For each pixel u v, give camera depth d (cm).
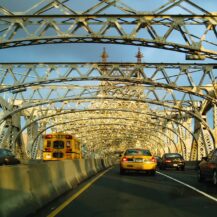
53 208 1157
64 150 3825
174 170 4119
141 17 2738
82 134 10844
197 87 4409
